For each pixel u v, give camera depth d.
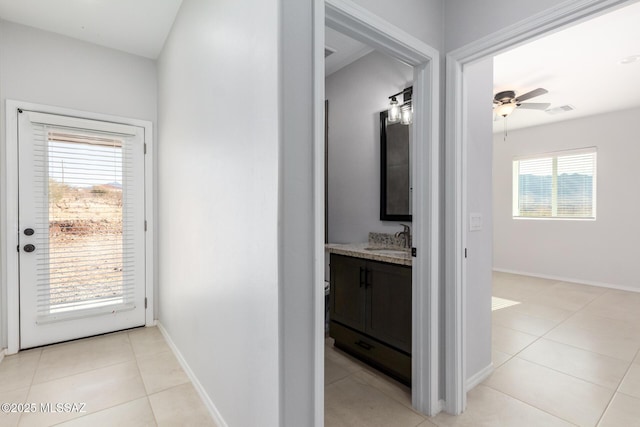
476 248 2.09
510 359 2.45
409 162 2.53
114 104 2.96
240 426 1.48
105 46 2.92
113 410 1.84
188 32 2.18
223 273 1.66
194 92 2.08
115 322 2.98
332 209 3.32
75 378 2.18
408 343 2.04
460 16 1.77
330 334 2.70
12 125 2.52
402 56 1.71
